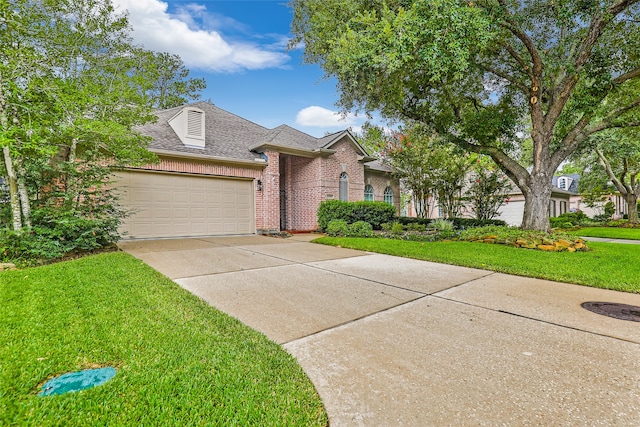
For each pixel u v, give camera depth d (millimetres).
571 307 3924
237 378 2234
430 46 6809
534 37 9203
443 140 11312
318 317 3555
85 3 6586
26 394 1964
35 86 5746
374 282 5098
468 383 2268
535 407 1997
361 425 1840
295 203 15000
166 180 10219
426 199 16203
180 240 9891
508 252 7543
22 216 6066
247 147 12836
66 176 6660
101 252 7074
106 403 1900
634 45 8633
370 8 8320
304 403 2018
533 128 9273
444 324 3365
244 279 5168
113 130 6387
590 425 1829
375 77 8375
